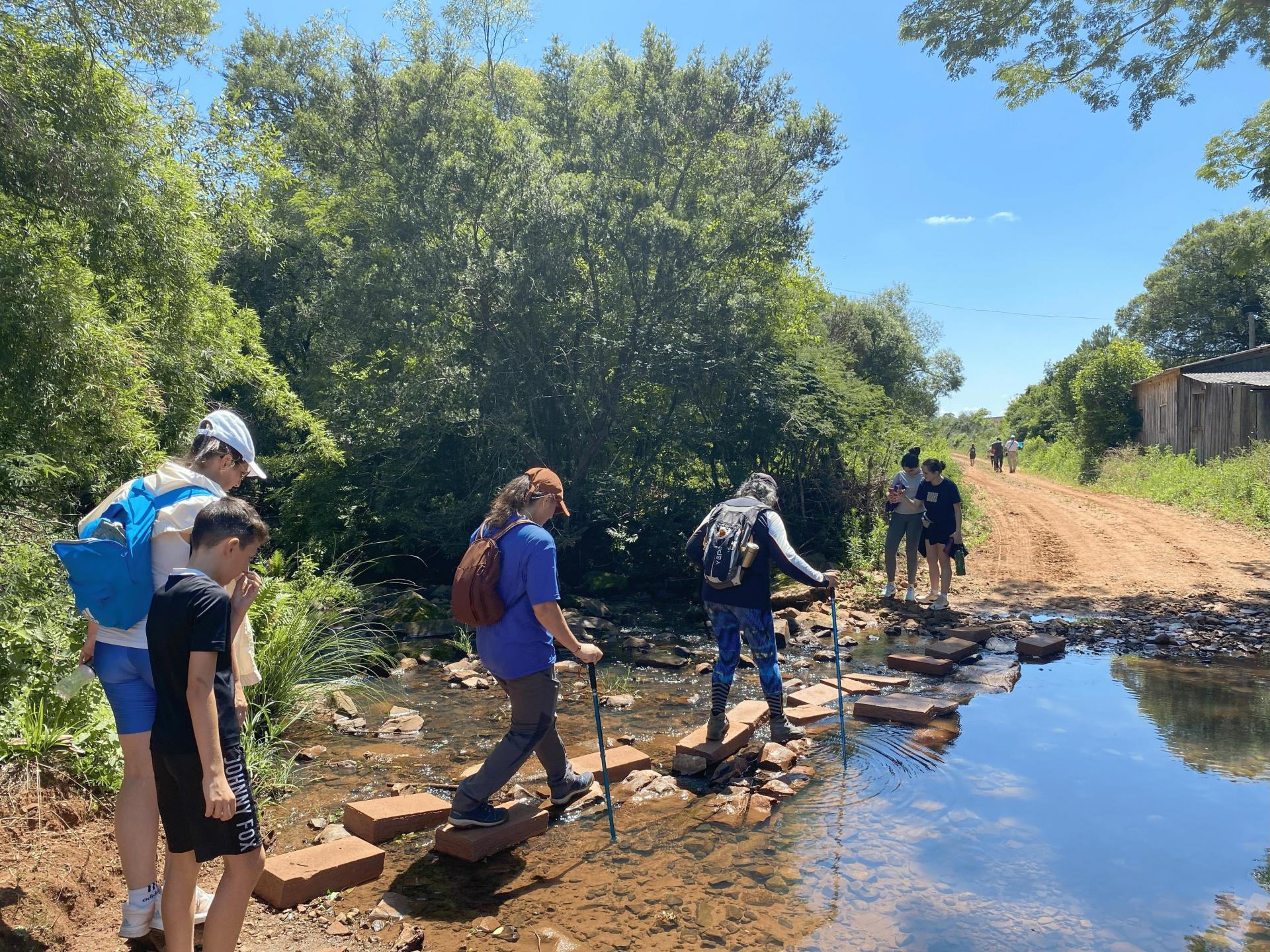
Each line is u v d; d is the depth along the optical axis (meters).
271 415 12.92
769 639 5.33
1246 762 5.02
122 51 7.42
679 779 4.89
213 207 9.51
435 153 10.89
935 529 9.85
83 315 6.04
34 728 3.95
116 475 6.74
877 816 4.30
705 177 11.80
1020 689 6.70
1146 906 3.40
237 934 2.65
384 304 11.38
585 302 11.52
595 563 12.40
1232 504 17.91
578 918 3.32
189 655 2.50
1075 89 14.01
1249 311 43.69
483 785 3.96
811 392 13.21
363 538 12.08
